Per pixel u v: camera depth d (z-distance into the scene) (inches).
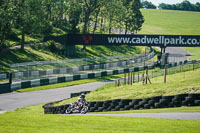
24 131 1027.9
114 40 5885.8
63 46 6141.7
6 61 4931.1
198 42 5649.6
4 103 2994.6
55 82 4170.8
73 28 7849.4
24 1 5477.4
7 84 3560.5
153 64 5615.2
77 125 1134.4
